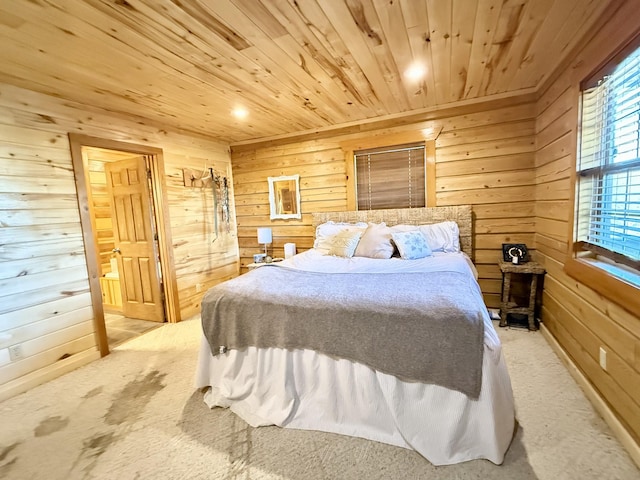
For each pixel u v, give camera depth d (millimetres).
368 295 1831
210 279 4227
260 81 2451
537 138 2998
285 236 4406
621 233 1676
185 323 3637
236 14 1615
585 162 2029
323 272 2580
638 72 1511
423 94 2957
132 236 3723
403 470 1461
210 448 1661
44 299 2471
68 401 2158
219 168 4387
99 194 4441
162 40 1830
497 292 3338
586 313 1952
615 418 1604
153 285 3670
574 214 2094
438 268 2463
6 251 2271
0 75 2172
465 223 3301
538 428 1664
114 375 2488
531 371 2203
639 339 1418
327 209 4090
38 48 1856
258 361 1931
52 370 2488
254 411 1891
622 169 1676
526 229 3184
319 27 1766
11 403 2160
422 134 3451
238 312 2000
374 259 2908
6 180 2283
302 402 1835
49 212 2521
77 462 1611
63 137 2629
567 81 2225
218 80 2404
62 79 2283
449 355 1479
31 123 2428
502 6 1650
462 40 1979
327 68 2273
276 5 1556
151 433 1795
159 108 3000
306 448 1624
